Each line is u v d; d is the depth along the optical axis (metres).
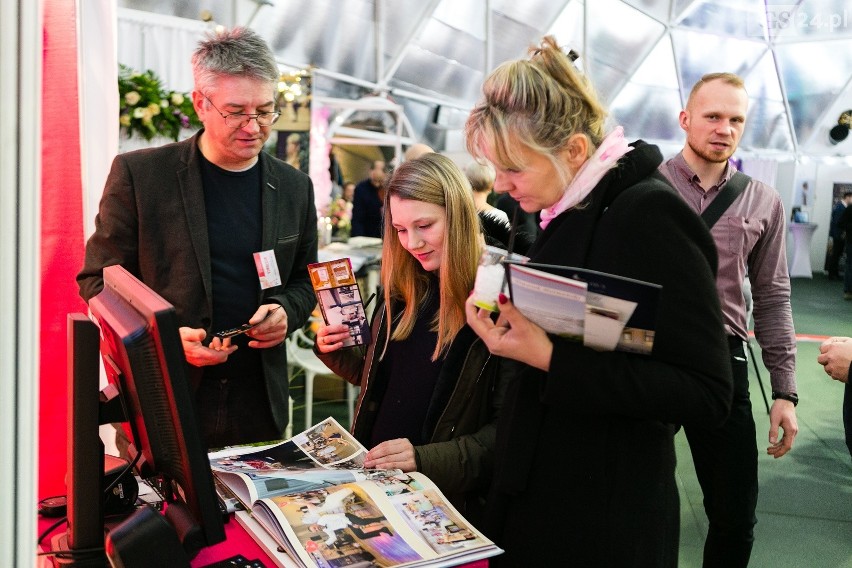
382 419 1.72
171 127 3.96
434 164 1.61
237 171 2.17
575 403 1.16
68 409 1.11
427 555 1.12
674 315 1.15
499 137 1.17
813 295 12.20
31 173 0.75
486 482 1.54
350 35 9.34
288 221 2.25
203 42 2.00
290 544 1.12
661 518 1.28
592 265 1.19
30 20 0.73
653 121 14.70
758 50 14.92
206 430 2.15
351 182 5.96
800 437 4.81
